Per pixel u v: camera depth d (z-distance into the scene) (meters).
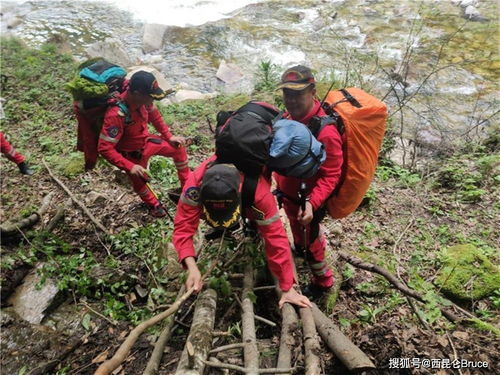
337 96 3.41
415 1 13.94
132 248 4.81
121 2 15.51
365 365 3.17
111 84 4.41
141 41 13.07
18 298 4.46
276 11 14.34
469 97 9.56
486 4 13.23
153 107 4.88
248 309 3.47
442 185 6.15
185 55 12.34
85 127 4.61
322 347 3.48
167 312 2.92
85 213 5.43
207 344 3.13
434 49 11.39
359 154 3.27
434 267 4.48
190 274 3.02
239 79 11.27
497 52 11.09
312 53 11.95
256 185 2.89
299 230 3.85
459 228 5.15
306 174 2.98
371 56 11.23
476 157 6.95
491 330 3.64
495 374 3.26
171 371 3.41
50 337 4.05
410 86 9.92
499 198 5.70
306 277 4.24
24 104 8.31
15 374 3.76
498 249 4.84
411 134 8.08
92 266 4.60
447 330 3.67
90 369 3.75
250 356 3.07
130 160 4.83
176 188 5.55
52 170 6.31
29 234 5.04
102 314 4.23
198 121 8.02
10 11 14.98
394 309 3.94
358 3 14.27
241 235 4.40
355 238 4.94
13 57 10.60
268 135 2.90
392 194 5.84
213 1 15.19
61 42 12.15
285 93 3.17
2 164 6.60
